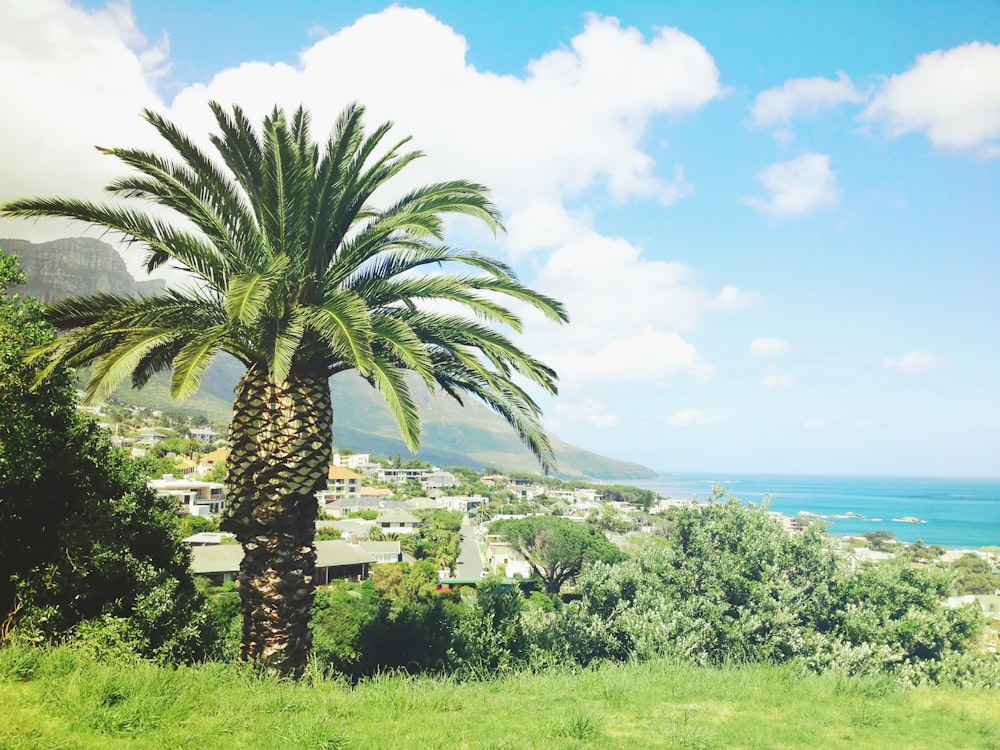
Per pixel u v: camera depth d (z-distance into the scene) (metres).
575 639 14.60
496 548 89.44
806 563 17.98
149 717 5.58
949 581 17.41
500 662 12.81
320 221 9.95
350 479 149.88
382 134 10.14
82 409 10.88
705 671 9.59
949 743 6.50
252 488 9.66
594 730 6.11
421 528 106.44
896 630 16.44
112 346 9.67
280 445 9.64
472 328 10.35
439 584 61.53
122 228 9.16
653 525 128.25
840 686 8.50
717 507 18.52
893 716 7.31
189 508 79.56
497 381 10.42
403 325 9.06
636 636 15.09
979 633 17.98
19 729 5.05
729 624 16.38
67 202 8.89
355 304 8.80
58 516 10.58
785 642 15.92
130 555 11.24
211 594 24.56
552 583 60.25
